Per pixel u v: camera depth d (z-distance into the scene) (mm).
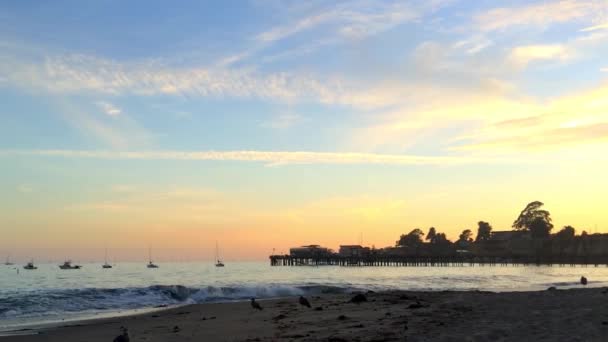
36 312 27469
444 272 109625
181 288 37000
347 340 13289
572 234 197875
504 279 67312
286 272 111750
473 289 44781
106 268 160000
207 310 26297
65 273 110938
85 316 25281
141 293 34812
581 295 25812
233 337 15547
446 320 16562
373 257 166500
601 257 172250
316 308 24328
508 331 13391
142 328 19078
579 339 12047
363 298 27469
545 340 11984
